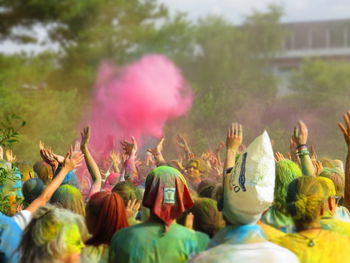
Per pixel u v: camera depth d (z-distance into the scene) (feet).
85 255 14.87
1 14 125.90
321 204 14.17
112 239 14.71
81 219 13.52
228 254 13.03
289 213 14.43
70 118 101.30
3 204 20.58
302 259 13.83
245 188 13.15
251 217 13.24
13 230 15.62
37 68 120.78
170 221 14.47
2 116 86.89
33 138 88.53
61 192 17.16
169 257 14.35
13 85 114.01
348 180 16.61
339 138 80.53
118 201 15.28
